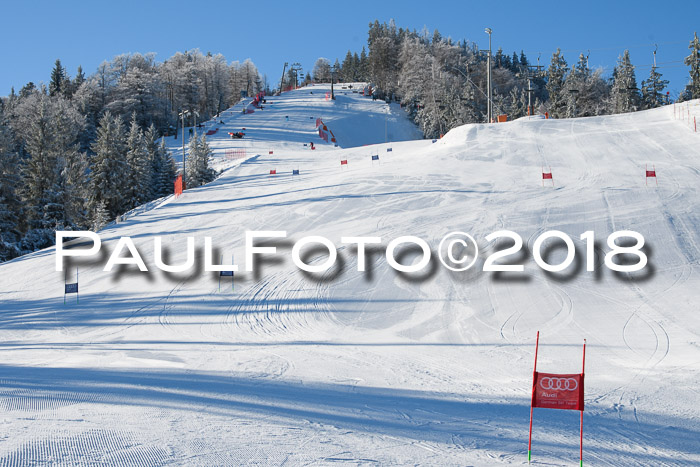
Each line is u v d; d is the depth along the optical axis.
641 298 20.59
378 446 7.84
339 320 20.23
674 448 8.44
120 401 9.79
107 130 63.41
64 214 56.03
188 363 14.98
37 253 34.91
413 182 39.53
